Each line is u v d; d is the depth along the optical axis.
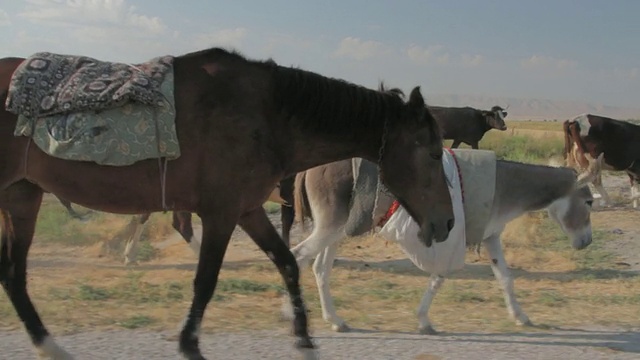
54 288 7.64
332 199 6.72
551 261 10.87
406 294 8.34
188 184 4.79
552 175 7.57
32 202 5.01
